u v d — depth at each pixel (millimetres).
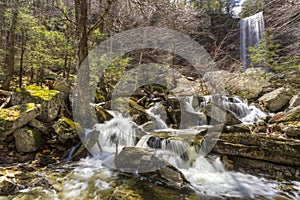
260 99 7668
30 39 7305
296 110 4934
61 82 5598
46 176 3340
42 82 7988
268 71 9016
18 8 6684
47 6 7348
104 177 3488
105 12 5027
